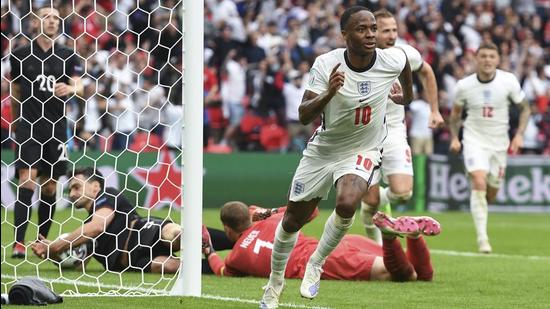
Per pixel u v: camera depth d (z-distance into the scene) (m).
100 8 28.30
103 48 27.75
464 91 18.14
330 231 9.12
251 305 9.84
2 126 22.98
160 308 9.50
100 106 26.30
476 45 37.28
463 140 18.36
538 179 29.92
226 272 12.64
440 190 29.02
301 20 33.94
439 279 12.64
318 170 9.25
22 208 14.35
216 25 31.89
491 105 18.11
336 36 33.50
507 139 18.34
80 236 12.61
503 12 39.16
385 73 9.09
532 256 16.58
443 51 35.50
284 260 9.34
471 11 38.50
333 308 9.84
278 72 30.17
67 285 11.45
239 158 27.52
